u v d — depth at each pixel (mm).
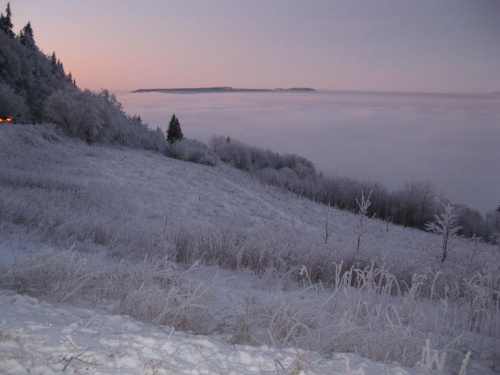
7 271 4758
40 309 3502
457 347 3791
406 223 44094
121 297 4398
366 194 45750
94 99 41344
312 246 8859
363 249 10430
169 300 3984
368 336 3383
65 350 2494
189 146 55625
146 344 2814
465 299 5746
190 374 2385
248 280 7012
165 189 29047
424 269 7762
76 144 37156
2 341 2473
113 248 8031
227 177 43875
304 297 5605
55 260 4750
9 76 56562
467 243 10961
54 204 12859
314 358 2959
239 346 3115
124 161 36312
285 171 66062
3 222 9039
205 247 8586
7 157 25500
